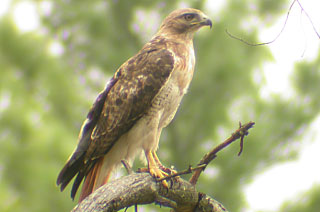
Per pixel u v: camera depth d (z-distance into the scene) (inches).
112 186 209.2
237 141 586.9
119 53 598.5
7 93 500.7
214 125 596.4
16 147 461.7
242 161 585.0
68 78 548.7
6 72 510.3
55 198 454.9
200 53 577.9
